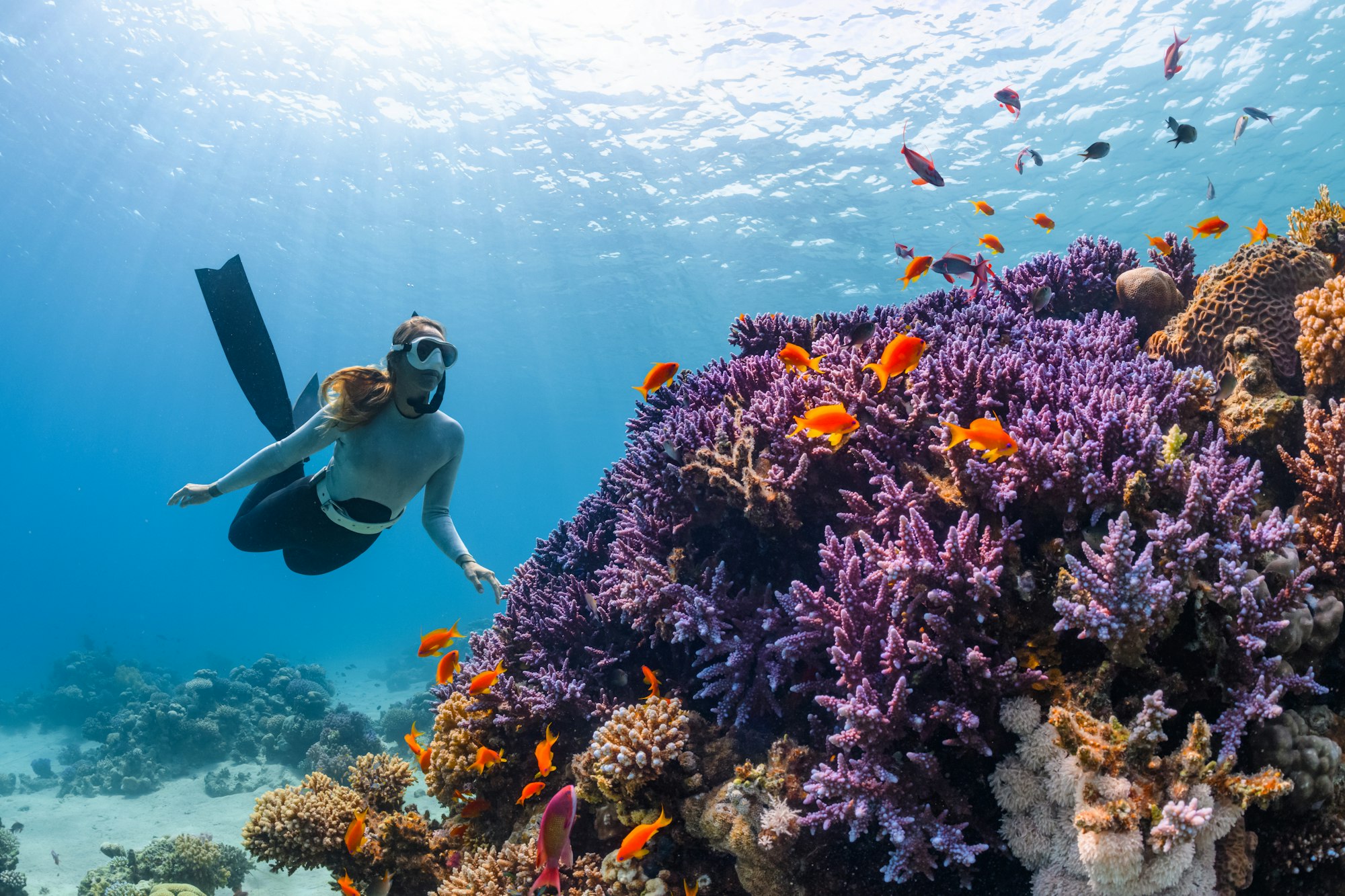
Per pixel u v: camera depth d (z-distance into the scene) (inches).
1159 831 88.4
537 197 1234.0
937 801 113.6
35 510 6294.3
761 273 1365.7
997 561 116.3
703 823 129.3
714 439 173.5
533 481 6131.9
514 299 1752.0
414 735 186.1
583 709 166.6
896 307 248.4
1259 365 154.9
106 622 2849.4
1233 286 172.7
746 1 738.8
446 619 2148.1
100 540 5935.0
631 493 215.9
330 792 200.7
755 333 245.0
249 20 976.3
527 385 2659.9
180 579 4911.4
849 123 879.1
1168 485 120.0
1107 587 104.6
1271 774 94.6
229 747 639.1
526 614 202.5
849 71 798.5
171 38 1053.8
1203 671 110.4
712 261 1341.0
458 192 1283.2
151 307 2504.9
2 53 1176.2
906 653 114.2
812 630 130.4
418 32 914.1
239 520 168.1
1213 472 119.0
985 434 117.4
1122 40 701.9
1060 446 125.3
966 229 1086.4
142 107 1243.2
